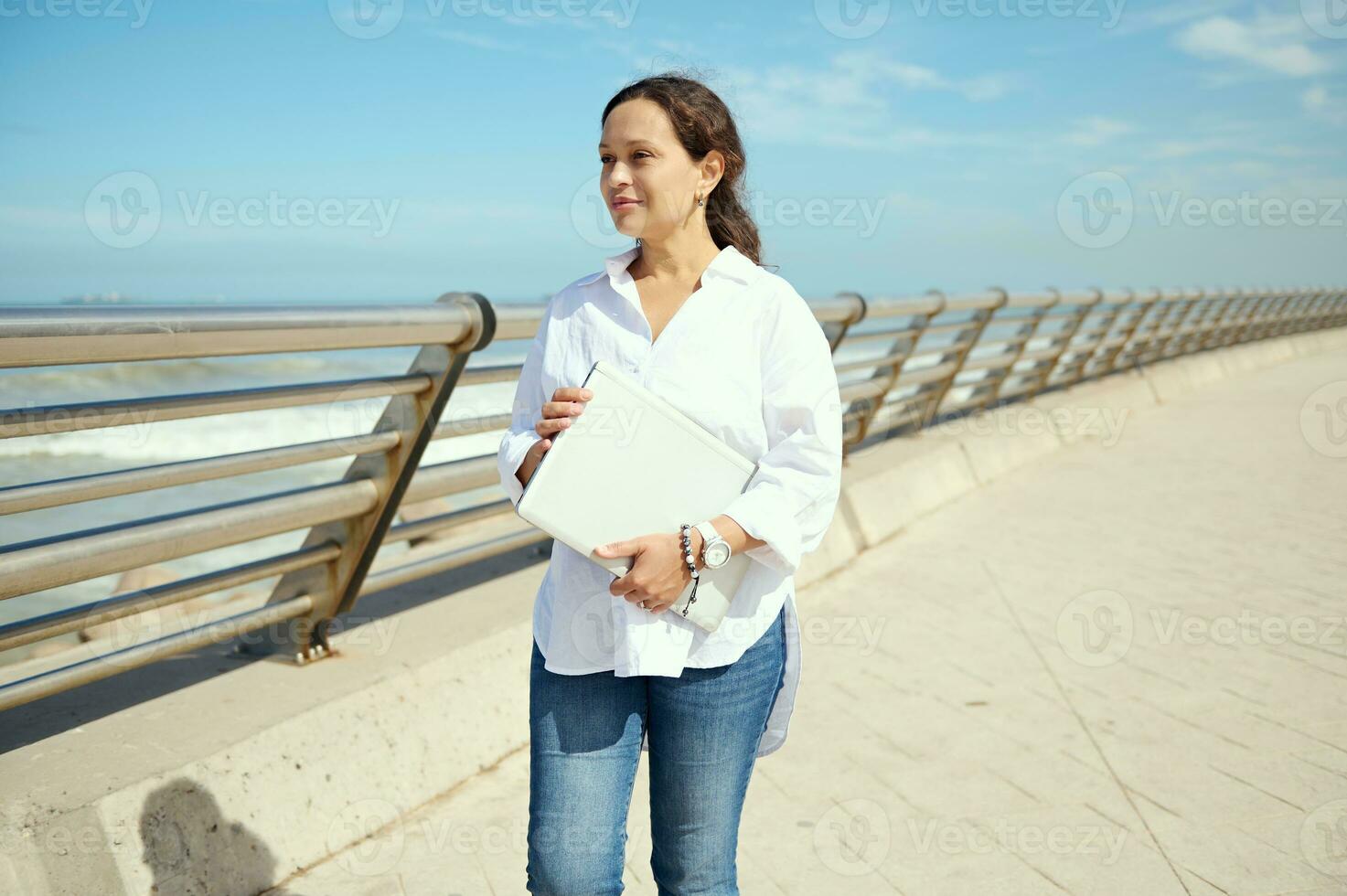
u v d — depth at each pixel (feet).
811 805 10.35
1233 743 11.45
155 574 23.02
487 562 15.02
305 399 9.37
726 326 5.97
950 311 23.99
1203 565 18.79
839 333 20.34
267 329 8.39
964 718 12.41
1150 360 51.24
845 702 12.99
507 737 11.26
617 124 5.92
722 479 5.83
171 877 7.80
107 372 62.34
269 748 8.88
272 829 8.66
